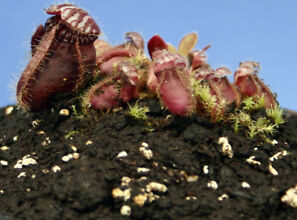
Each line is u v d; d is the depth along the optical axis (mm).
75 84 196
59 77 192
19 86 192
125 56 208
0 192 179
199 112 193
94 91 193
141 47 220
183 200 174
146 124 191
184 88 185
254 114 205
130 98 195
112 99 194
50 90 194
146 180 176
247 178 184
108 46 221
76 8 187
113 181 175
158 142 186
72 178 174
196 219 170
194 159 184
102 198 170
